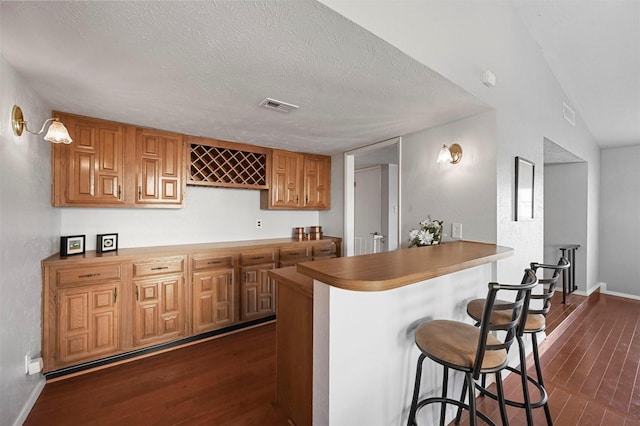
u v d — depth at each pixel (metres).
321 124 2.60
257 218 3.75
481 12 2.06
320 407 1.36
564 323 3.42
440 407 1.80
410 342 1.62
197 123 2.57
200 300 2.81
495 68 2.21
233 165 3.43
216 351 2.64
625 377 2.40
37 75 1.68
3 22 1.19
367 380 1.42
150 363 2.42
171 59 1.50
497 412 1.94
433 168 2.66
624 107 3.74
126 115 2.36
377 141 3.22
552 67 3.25
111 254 2.44
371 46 1.40
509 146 2.40
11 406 1.62
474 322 2.05
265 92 1.91
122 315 2.40
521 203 2.57
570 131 3.81
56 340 2.12
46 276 2.10
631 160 4.83
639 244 4.72
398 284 1.18
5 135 1.53
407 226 2.91
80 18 1.17
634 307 4.27
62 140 1.77
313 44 1.38
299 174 3.80
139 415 1.82
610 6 2.35
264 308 3.23
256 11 1.14
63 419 1.78
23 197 1.77
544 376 2.42
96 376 2.22
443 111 2.26
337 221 3.98
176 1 1.07
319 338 1.36
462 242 2.39
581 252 4.55
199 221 3.30
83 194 2.38
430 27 1.62
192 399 1.97
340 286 1.16
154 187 2.74
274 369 2.35
